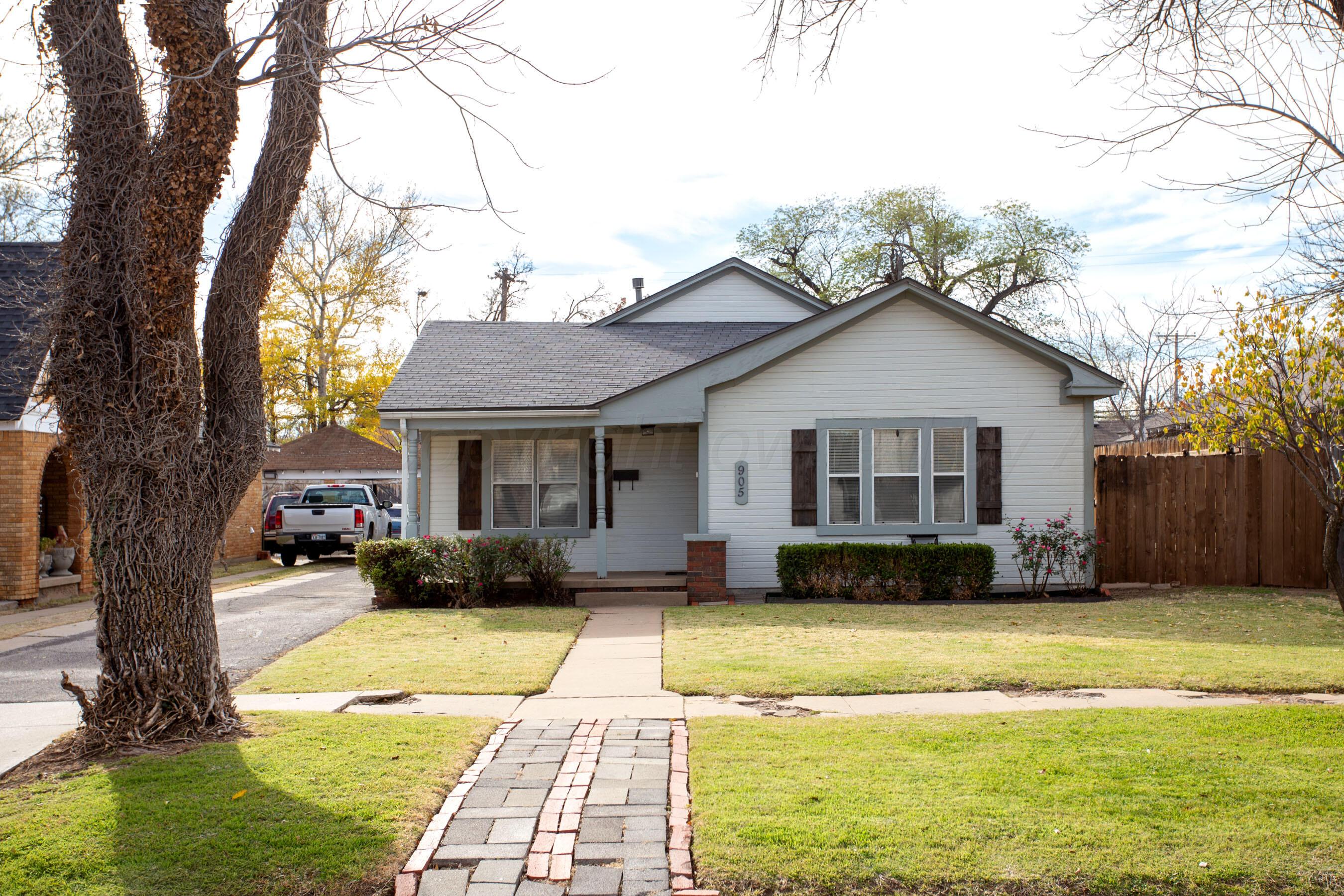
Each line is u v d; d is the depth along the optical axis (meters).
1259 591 13.80
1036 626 11.08
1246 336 8.90
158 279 5.86
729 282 19.92
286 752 5.84
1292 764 5.47
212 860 4.30
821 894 4.07
